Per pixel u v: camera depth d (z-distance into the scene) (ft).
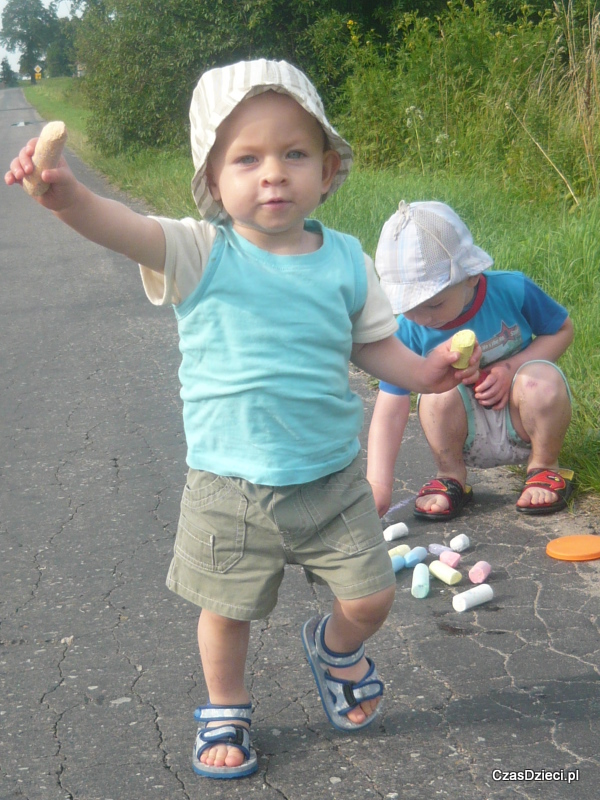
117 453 13.91
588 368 13.94
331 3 52.06
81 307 24.00
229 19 52.06
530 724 7.18
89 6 60.29
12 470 13.43
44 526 11.48
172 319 22.29
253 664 8.25
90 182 51.80
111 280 27.50
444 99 34.04
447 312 10.48
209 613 6.96
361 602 6.70
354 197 26.37
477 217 23.53
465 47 35.17
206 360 6.65
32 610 9.41
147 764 6.97
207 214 6.80
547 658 8.07
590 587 9.35
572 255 18.37
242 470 6.59
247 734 6.97
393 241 10.27
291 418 6.56
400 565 9.96
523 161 27.09
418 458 13.07
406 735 7.14
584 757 6.77
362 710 7.22
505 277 11.19
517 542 10.48
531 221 23.11
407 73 37.58
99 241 6.16
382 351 7.19
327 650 7.20
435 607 9.15
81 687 8.01
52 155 5.66
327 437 6.70
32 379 17.95
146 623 9.07
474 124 32.30
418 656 8.23
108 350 19.76
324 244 6.80
